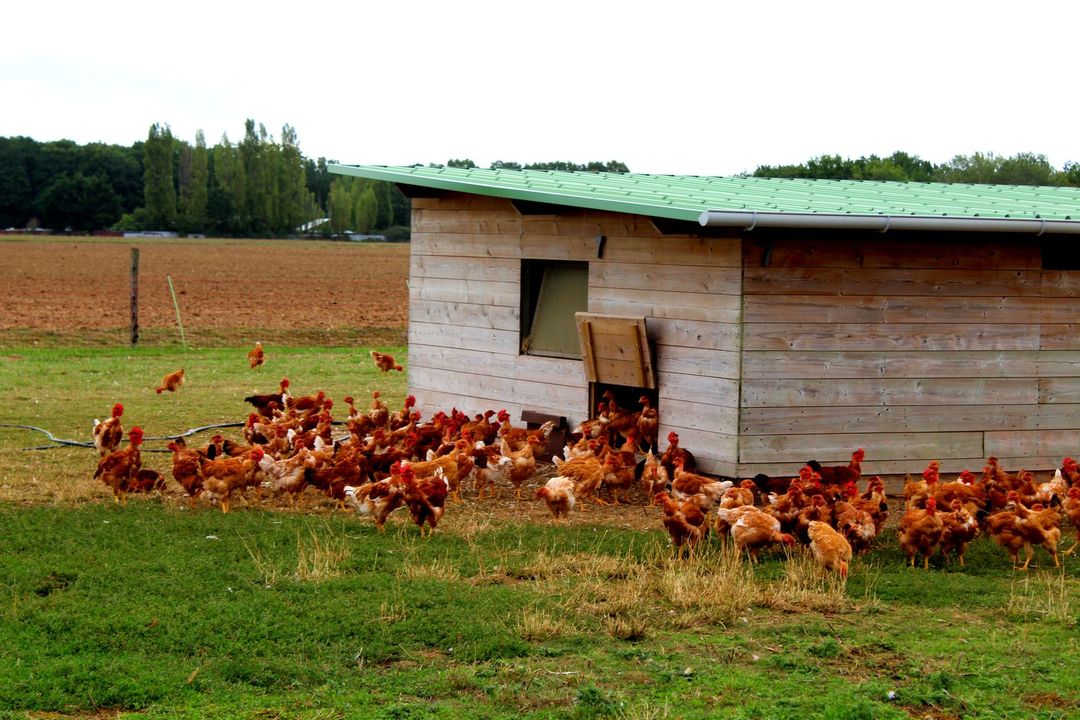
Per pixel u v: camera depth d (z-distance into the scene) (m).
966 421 15.00
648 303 15.04
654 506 14.09
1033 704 7.79
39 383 24.30
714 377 14.15
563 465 13.89
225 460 13.32
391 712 7.55
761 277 13.84
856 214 13.09
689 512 11.70
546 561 11.16
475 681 8.12
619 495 14.73
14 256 73.19
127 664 8.26
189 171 154.12
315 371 27.67
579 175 19.12
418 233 18.62
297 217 135.62
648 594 10.20
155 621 9.08
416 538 12.15
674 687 8.06
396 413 20.14
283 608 9.51
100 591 9.88
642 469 15.20
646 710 7.53
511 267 17.11
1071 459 14.04
